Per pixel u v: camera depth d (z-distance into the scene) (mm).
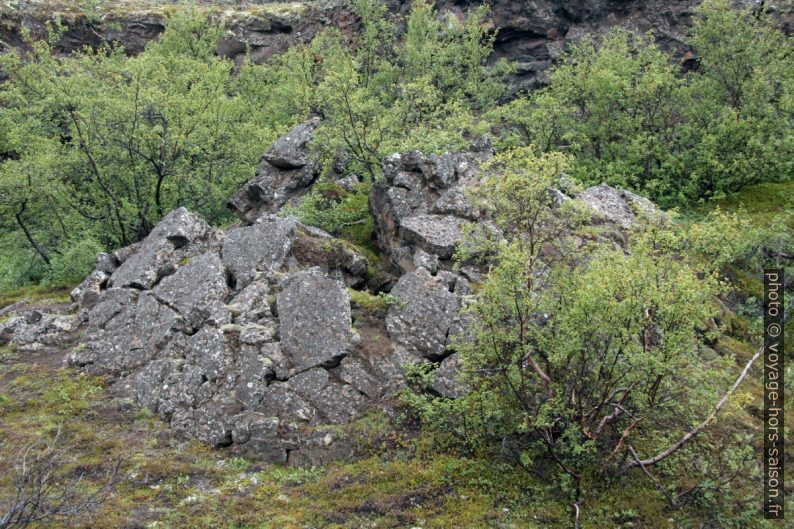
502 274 10898
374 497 10812
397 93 33812
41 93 26484
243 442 12148
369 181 22719
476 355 11484
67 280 21156
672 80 24906
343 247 16750
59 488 10906
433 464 11453
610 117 25578
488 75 35938
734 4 30484
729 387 10977
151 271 16203
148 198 23969
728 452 11016
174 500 10781
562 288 11094
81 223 24047
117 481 11203
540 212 11656
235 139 25438
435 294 14266
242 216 22125
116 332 15203
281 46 49781
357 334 13547
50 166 23094
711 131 23688
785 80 24625
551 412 10750
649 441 11602
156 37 51750
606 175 23703
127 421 13070
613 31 33125
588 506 10477
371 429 12164
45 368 15031
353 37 46688
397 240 17562
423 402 12289
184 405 13023
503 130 27828
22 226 23516
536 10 38125
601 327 10055
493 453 11594
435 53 34812
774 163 22672
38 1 50562
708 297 10836
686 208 22547
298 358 13156
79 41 50281
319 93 22984
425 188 18156
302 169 21781
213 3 58344
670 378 10602
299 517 10406
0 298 20297
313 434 12055
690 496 10641
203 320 14492
